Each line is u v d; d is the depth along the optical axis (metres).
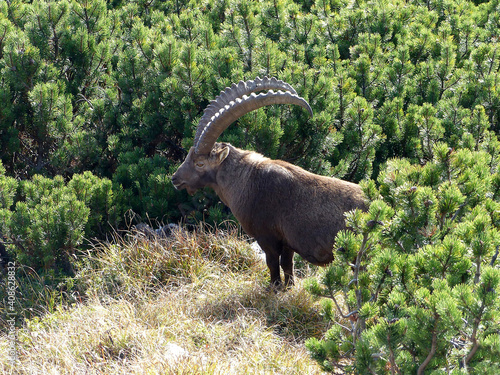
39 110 24.50
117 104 27.03
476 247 10.76
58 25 27.98
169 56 26.25
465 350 10.37
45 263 20.89
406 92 27.88
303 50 28.53
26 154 27.11
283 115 23.92
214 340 15.84
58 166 25.12
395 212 12.88
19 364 15.22
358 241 12.34
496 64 28.84
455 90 27.53
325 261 17.06
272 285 18.64
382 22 33.47
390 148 25.97
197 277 19.66
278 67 25.47
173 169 23.56
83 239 22.42
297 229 17.09
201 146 18.42
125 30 33.84
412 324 10.17
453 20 36.50
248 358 14.84
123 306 17.53
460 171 13.75
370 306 11.44
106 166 26.20
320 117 23.25
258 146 22.80
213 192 23.55
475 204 13.40
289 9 32.69
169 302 17.80
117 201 23.27
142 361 13.99
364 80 28.30
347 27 33.16
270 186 17.55
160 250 20.83
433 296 9.95
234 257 20.64
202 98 25.00
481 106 24.50
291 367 14.50
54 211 20.92
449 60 28.75
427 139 24.05
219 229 22.33
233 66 25.20
